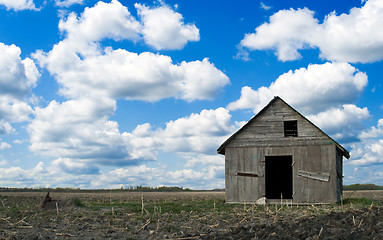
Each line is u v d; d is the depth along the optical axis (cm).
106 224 1493
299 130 2431
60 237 1217
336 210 1739
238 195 2461
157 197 3612
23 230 1358
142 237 1228
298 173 2384
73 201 2178
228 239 1108
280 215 1656
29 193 4547
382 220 1226
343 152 2409
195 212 1880
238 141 2523
